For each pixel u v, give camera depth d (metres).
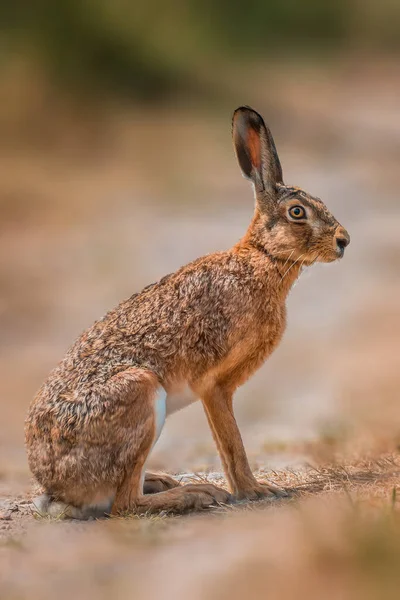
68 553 6.70
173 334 8.19
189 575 5.84
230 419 8.36
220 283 8.36
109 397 7.79
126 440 7.80
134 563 6.29
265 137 8.72
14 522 8.00
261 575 5.64
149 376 7.91
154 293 8.41
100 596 5.67
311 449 10.79
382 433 11.26
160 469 10.59
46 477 7.96
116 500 7.87
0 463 11.87
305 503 7.45
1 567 6.46
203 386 8.30
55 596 5.75
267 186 8.71
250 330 8.36
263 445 11.48
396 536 5.81
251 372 8.49
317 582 5.39
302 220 8.55
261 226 8.66
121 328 8.25
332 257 8.60
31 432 8.05
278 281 8.53
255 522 7.02
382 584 5.22
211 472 10.16
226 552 6.24
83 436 7.78
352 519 6.20
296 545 6.00
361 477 8.59
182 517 7.69
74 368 8.08
